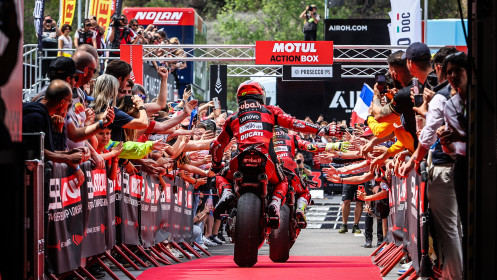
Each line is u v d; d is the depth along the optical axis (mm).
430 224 8906
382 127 13156
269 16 86875
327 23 41062
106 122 10789
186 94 18234
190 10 44375
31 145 7793
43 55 29078
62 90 9797
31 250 7574
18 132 6121
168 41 37281
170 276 11578
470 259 6434
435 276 8945
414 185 10516
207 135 17281
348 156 14711
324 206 36469
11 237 6070
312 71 36062
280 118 12789
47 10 79562
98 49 29656
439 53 9250
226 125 12961
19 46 6051
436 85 10055
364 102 26156
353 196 26516
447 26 42625
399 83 11945
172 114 19047
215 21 105812
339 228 29141
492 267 6328
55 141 10227
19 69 6113
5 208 5805
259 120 12578
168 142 16781
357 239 24438
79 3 36125
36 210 7617
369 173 16281
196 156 17422
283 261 14289
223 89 36031
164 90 14820
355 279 11070
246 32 84938
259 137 12453
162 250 16000
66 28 29578
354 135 14430
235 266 13305
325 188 41562
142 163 14125
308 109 45375
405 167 9867
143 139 14906
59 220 9961
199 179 17875
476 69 6414
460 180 7973
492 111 6371
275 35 83812
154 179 15297
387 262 13844
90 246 11281
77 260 10680
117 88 12742
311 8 41938
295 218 14305
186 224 18484
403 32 31859
